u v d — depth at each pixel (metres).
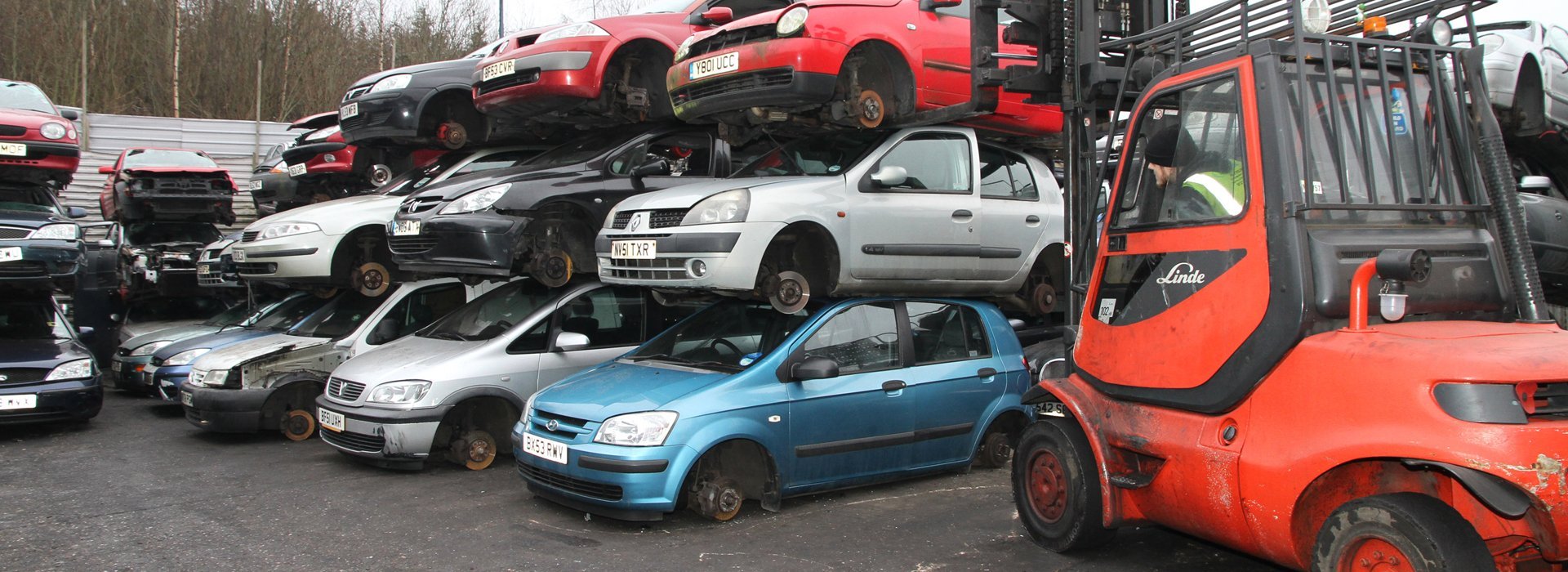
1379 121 4.29
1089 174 6.00
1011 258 7.70
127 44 26.06
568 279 8.27
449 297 9.42
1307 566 4.06
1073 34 6.02
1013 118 7.92
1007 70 6.43
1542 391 3.42
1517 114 7.90
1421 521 3.52
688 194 6.81
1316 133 4.15
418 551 5.50
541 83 8.59
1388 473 3.99
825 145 7.53
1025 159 8.23
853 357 6.42
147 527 6.04
